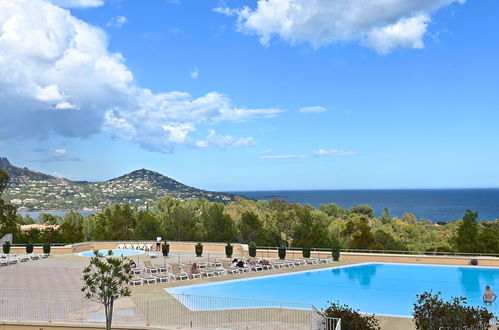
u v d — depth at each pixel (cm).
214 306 1811
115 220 5153
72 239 5009
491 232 3597
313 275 2844
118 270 1405
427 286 2562
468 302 2189
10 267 2962
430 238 7556
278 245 4972
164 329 1565
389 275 2845
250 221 4778
